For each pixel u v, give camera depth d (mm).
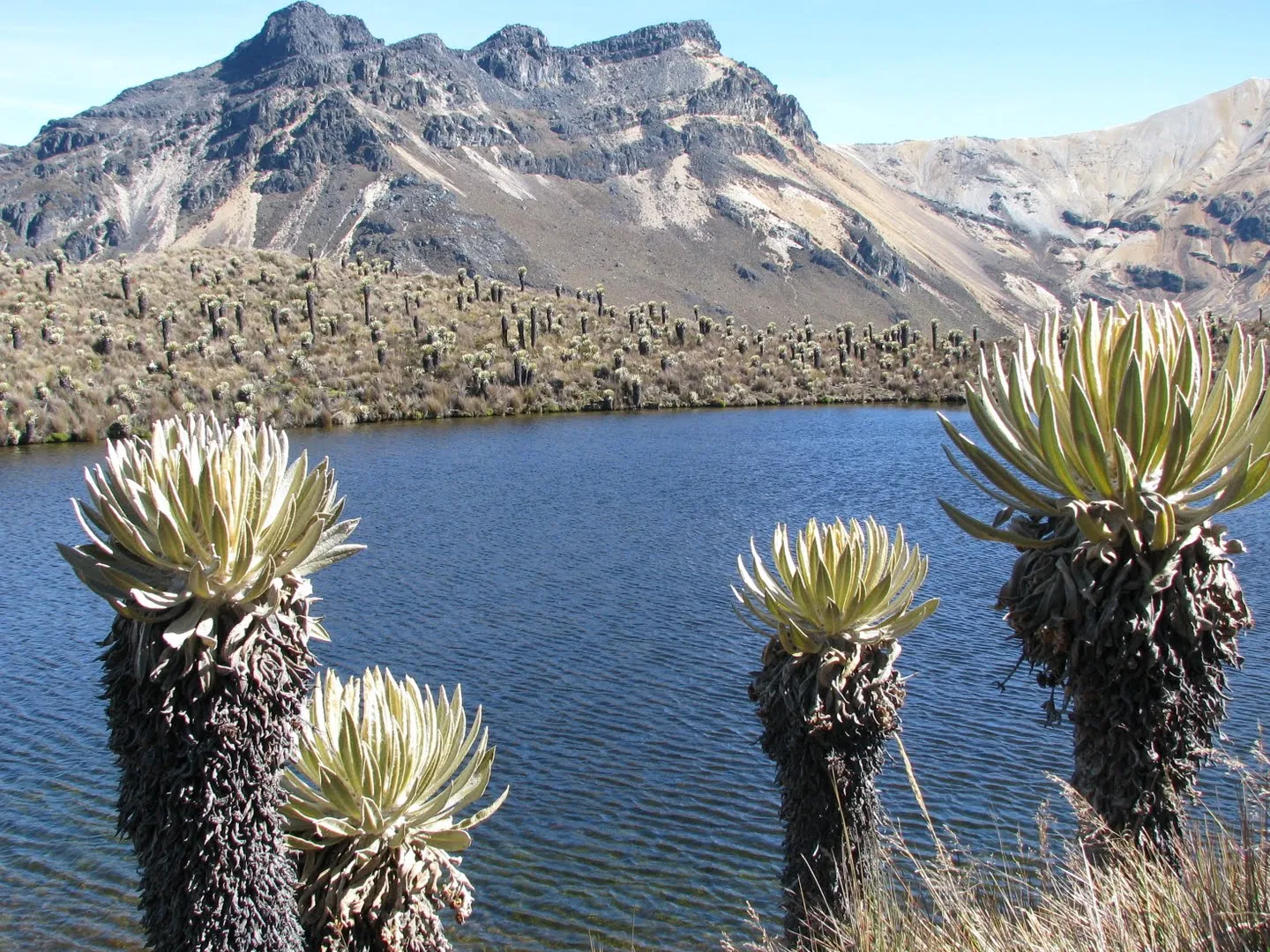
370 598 23906
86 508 4207
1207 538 3568
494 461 47000
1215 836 3982
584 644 20422
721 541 29734
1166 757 3551
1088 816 3594
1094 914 3592
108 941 11500
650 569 26547
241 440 4211
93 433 54188
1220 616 3537
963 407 71188
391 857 5594
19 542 30812
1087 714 3611
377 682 5895
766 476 41906
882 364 83688
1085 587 3512
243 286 81062
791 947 5891
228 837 4188
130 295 73750
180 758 4156
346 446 52625
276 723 4277
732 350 85062
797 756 5836
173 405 58406
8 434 52406
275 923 4352
